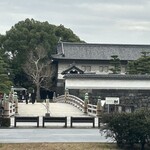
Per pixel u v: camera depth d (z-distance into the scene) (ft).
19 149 102.94
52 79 380.37
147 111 106.42
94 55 389.39
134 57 393.29
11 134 126.72
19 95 333.83
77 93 280.72
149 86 278.26
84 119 144.56
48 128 141.69
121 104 184.96
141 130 103.19
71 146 106.83
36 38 378.32
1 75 247.50
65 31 419.95
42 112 199.41
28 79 370.32
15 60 372.79
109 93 279.08
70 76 282.36
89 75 281.95
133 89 277.85
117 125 106.01
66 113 196.75
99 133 129.49
